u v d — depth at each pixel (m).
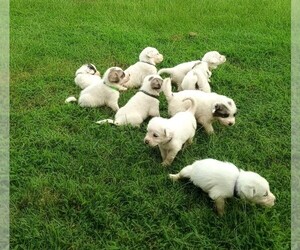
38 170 1.38
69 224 1.19
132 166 1.39
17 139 1.50
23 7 2.80
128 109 1.57
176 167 1.38
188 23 2.65
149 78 1.59
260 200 1.17
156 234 1.17
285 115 1.71
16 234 1.16
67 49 2.24
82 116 1.65
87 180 1.34
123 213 1.23
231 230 1.18
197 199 1.28
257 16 2.76
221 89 1.90
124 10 2.81
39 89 1.84
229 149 1.48
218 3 2.94
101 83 1.67
